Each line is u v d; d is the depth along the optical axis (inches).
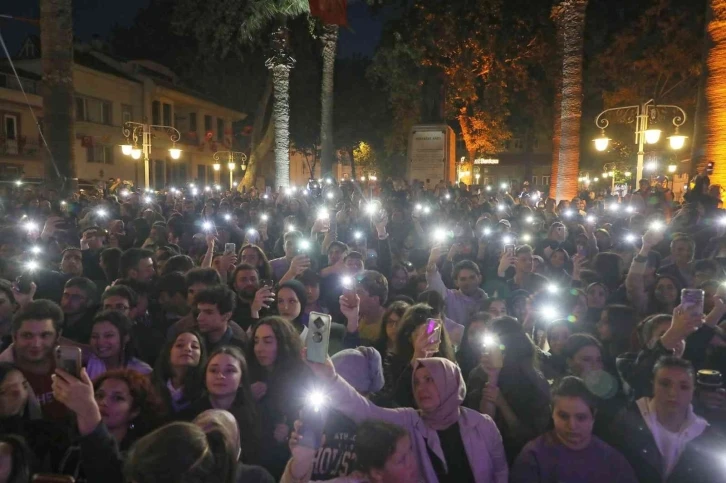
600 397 150.9
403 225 453.7
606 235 389.4
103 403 126.7
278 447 141.3
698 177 481.4
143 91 1555.1
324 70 1074.1
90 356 171.6
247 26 927.7
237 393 142.0
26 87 1272.1
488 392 152.9
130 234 424.2
